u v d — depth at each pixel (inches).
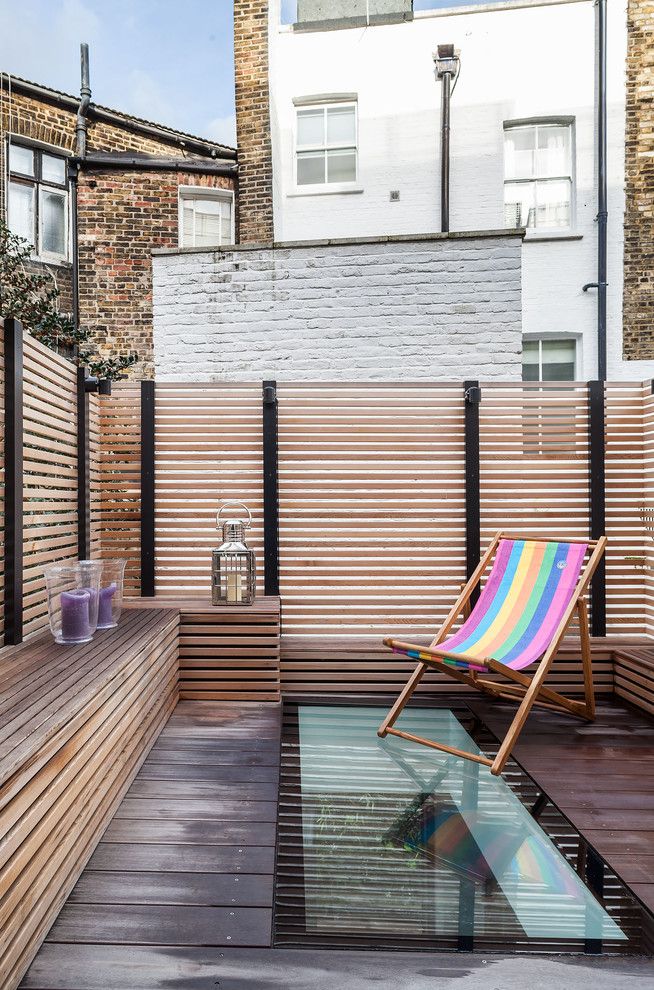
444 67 288.0
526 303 292.0
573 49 289.1
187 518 160.7
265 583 158.9
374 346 195.3
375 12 300.0
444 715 135.5
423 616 159.9
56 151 317.7
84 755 72.8
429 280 193.6
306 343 197.3
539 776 103.3
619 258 288.5
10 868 53.3
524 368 297.6
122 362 211.5
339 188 298.8
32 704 69.9
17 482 103.5
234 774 100.3
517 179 297.7
